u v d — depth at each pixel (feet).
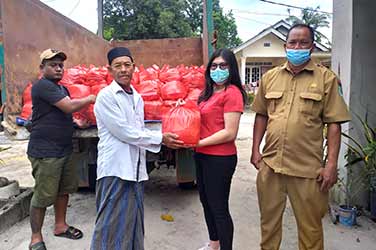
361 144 11.95
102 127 7.37
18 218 11.49
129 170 7.29
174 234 10.53
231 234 8.02
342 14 12.16
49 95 8.73
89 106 10.00
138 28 64.23
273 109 7.59
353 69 11.76
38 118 9.06
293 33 7.02
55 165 9.15
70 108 8.81
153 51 23.56
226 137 7.50
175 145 7.53
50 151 9.08
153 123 9.84
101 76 10.66
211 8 19.92
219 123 7.71
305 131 7.12
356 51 11.71
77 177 10.32
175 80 10.60
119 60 7.17
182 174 13.06
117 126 7.08
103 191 7.39
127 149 7.29
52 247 9.77
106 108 7.12
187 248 9.65
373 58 11.85
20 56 10.50
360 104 11.89
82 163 12.93
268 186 7.74
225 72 7.62
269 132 7.58
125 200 7.38
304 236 7.47
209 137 7.57
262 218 8.00
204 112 7.80
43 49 12.44
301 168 7.20
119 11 66.08
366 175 11.60
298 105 7.18
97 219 7.48
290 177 7.38
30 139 9.25
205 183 8.01
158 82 10.56
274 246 7.97
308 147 7.16
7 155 23.24
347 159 11.59
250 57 65.26
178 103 8.04
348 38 11.83
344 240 9.88
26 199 11.93
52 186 9.21
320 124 7.19
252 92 60.34
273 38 63.82
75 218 11.83
